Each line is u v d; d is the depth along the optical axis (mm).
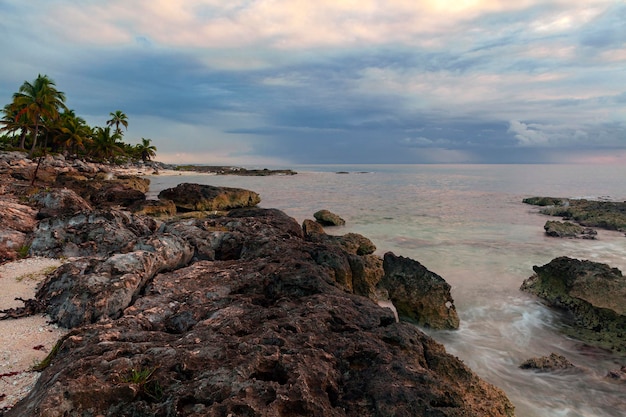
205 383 5492
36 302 10336
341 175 132750
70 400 5039
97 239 16062
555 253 22516
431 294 13336
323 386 5945
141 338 7371
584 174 136875
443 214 37844
